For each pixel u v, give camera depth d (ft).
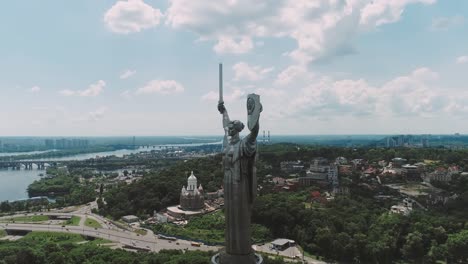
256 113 184.55
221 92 209.67
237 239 191.93
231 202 191.72
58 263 585.22
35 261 577.84
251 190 191.42
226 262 193.77
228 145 195.52
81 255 610.24
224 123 205.67
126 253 625.82
